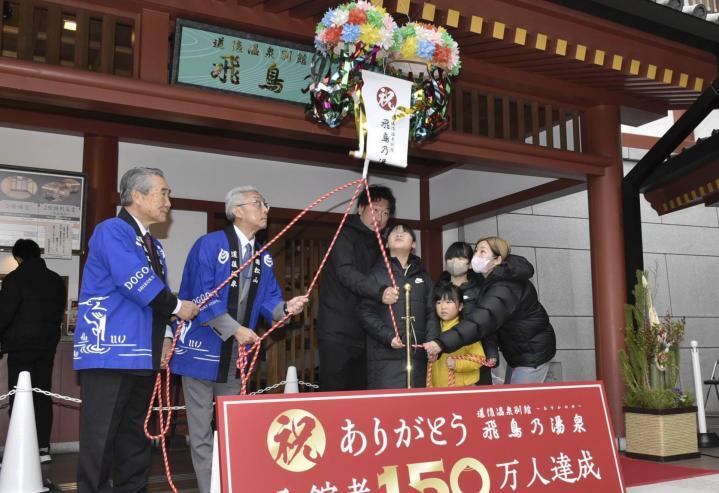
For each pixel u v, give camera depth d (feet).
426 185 25.53
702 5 15.67
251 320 10.69
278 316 10.50
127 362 8.41
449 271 13.08
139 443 9.11
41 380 15.58
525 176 21.16
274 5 13.09
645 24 15.35
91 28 19.06
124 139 19.93
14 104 17.85
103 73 11.83
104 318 8.48
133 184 9.05
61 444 17.92
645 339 16.25
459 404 7.98
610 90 18.12
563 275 26.30
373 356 11.09
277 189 22.74
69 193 18.79
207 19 12.88
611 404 17.52
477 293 12.56
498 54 15.66
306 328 23.24
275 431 6.84
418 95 11.18
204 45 12.74
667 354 16.22
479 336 11.21
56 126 18.58
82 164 19.38
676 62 16.56
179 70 12.63
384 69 11.27
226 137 21.34
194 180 21.31
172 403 18.35
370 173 24.49
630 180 18.15
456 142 15.89
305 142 22.40
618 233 18.13
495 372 22.00
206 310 9.82
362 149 10.43
